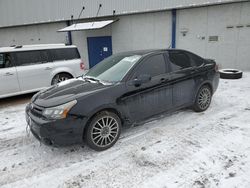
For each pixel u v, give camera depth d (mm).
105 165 3250
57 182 2930
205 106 5242
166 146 3697
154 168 3129
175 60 4590
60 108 3262
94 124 3475
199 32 11117
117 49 13883
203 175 2930
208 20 10750
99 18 13953
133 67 3990
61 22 15328
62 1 14438
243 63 10312
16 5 16328
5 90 6523
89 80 4199
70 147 3799
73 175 3057
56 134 3223
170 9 11398
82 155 3537
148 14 12359
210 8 10562
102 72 4367
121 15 13148
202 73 4973
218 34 10648
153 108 4191
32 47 7109
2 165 3363
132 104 3865
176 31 11711
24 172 3172
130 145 3773
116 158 3414
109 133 3664
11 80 6578
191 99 4863
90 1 13469
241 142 3730
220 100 6070
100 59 14680
